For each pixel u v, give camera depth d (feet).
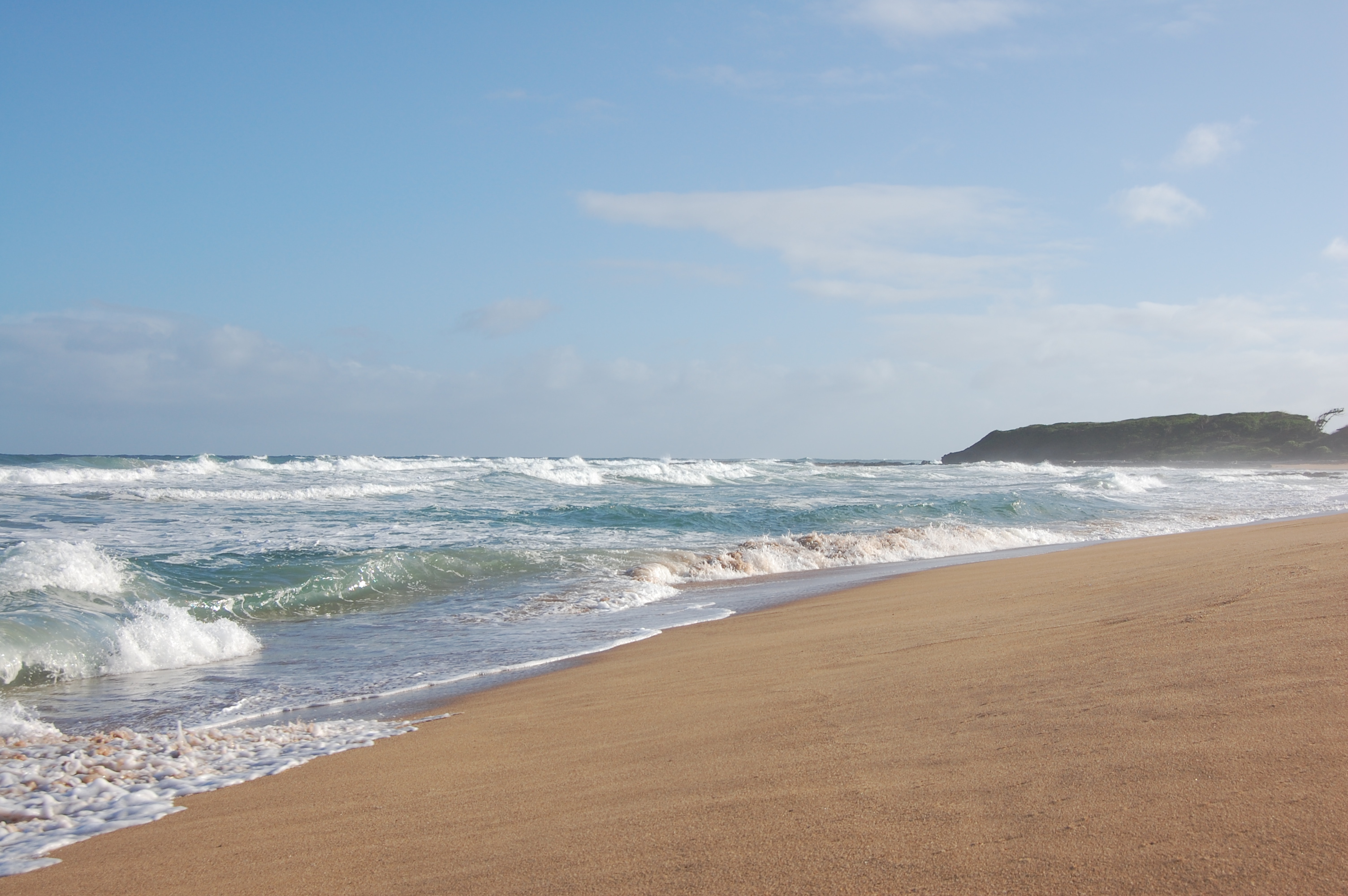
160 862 9.62
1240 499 89.45
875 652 19.19
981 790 8.35
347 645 28.22
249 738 16.31
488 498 83.10
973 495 92.63
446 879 8.03
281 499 78.07
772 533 61.31
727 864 7.35
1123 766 8.33
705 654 22.80
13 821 11.59
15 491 76.84
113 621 26.61
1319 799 6.73
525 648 26.71
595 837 8.67
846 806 8.50
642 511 66.23
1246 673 11.10
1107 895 5.79
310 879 8.52
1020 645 16.81
